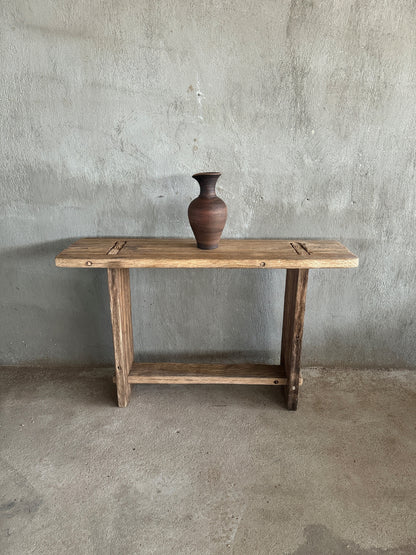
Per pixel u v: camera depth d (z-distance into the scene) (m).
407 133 2.25
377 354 2.67
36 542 1.53
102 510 1.66
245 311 2.60
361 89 2.20
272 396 2.44
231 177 2.35
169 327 2.64
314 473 1.86
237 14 2.09
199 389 2.50
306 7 2.08
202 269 2.52
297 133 2.27
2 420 2.20
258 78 2.19
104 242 2.30
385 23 2.09
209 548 1.51
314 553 1.49
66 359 2.70
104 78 2.20
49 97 2.22
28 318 2.63
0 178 2.35
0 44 2.15
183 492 1.75
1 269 2.52
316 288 2.54
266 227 2.43
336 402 2.36
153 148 2.30
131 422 2.19
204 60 2.17
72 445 2.02
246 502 1.70
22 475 1.83
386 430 2.14
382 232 2.42
